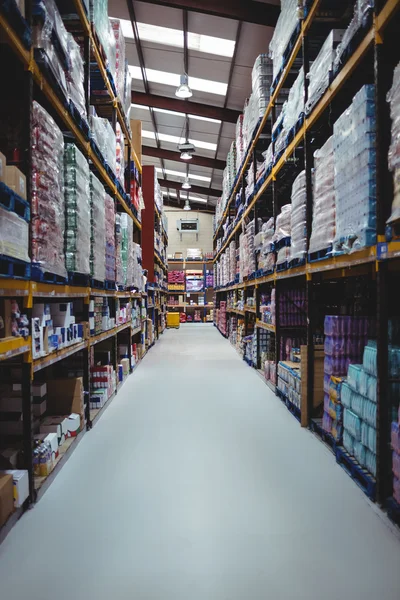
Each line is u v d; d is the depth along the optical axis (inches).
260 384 195.3
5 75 88.7
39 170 82.9
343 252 95.7
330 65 108.1
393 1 73.0
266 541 68.0
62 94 95.4
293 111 143.9
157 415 143.0
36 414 111.3
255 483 89.7
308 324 129.4
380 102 79.6
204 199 732.7
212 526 72.6
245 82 305.0
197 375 217.9
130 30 271.1
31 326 80.0
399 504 72.5
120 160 185.6
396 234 73.9
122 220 194.4
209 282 716.7
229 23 243.0
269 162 182.4
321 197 113.2
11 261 68.5
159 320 461.1
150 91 355.6
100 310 147.4
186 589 56.7
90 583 58.1
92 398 143.9
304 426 128.6
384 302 79.7
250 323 291.1
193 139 447.2
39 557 64.1
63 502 81.6
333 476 93.2
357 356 108.0
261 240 206.4
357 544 67.1
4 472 77.1
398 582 58.2
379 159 78.6
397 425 73.3
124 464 100.5
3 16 68.2
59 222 95.5
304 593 56.0
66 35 101.3
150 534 70.2
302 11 128.4
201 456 105.3
